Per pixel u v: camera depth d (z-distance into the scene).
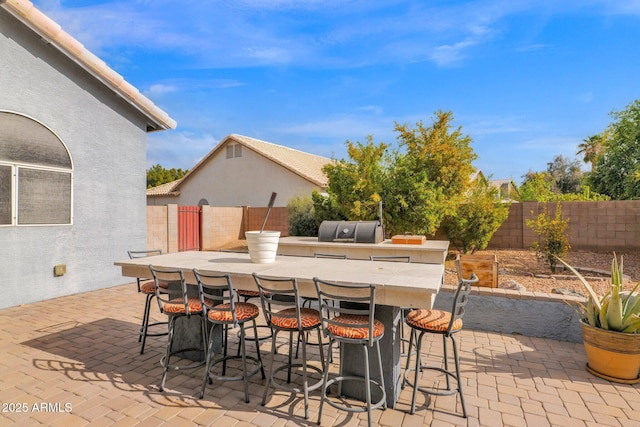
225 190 19.98
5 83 5.68
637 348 3.46
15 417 2.87
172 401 3.15
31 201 6.09
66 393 3.26
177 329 4.05
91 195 7.04
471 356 4.20
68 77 6.59
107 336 4.70
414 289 2.68
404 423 2.85
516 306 4.95
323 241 7.20
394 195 8.78
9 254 5.85
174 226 11.60
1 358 3.99
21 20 5.64
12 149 5.81
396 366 3.18
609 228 9.23
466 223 9.13
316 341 4.73
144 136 8.16
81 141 6.83
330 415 2.96
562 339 4.71
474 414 2.98
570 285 6.18
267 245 3.83
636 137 14.84
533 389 3.42
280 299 4.72
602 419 2.92
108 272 7.38
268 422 2.85
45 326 5.07
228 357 3.59
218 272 3.39
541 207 9.84
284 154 20.41
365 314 2.91
